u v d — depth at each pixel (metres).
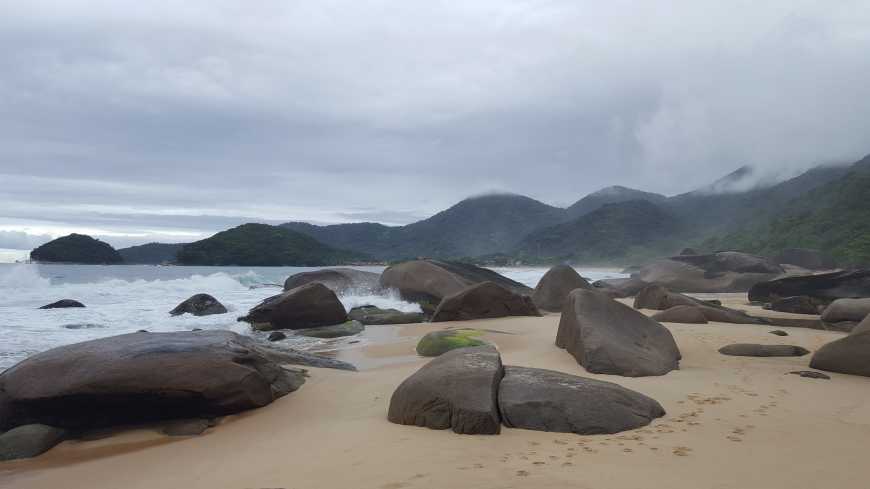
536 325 17.45
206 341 8.91
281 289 37.66
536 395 6.76
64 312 22.80
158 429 7.86
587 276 74.69
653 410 6.95
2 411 7.79
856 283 25.14
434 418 6.68
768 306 23.12
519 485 4.67
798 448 5.69
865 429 6.40
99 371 7.66
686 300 19.61
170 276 61.34
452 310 20.19
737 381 9.21
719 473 4.94
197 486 5.35
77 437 7.64
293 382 9.77
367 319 20.44
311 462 5.68
